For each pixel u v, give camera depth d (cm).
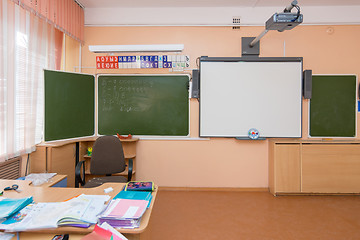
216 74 375
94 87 383
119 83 384
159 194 364
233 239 236
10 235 128
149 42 382
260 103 375
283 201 336
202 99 376
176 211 301
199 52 381
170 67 376
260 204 325
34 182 216
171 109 384
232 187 382
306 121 383
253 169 383
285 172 356
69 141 325
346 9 370
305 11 372
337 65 379
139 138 383
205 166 384
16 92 255
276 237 240
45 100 303
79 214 132
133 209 138
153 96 384
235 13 375
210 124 378
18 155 256
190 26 381
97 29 383
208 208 311
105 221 130
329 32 377
